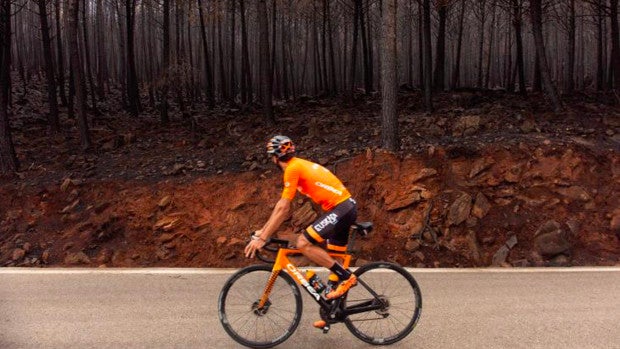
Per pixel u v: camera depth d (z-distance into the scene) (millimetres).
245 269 4047
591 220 8906
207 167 11297
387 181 9859
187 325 4602
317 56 25797
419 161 10062
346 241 4070
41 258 9133
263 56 14547
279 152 3902
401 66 34625
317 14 25672
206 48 21750
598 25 20062
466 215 9031
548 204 9164
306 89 32031
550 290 5895
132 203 10141
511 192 9391
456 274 6758
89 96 26656
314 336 4332
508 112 13172
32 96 24109
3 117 11938
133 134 14453
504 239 8758
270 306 4059
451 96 16953
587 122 12109
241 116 17156
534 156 9961
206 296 5590
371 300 4074
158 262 9125
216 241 9352
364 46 20953
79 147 13922
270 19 28328
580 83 28391
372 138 11938
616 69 14906
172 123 16984
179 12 23000
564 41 31734
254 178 10477
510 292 5805
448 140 10969
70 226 9984
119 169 11719
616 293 5770
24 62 31953
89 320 4734
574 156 9852
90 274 6547
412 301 4148
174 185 10477
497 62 33719
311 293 4020
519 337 4332
